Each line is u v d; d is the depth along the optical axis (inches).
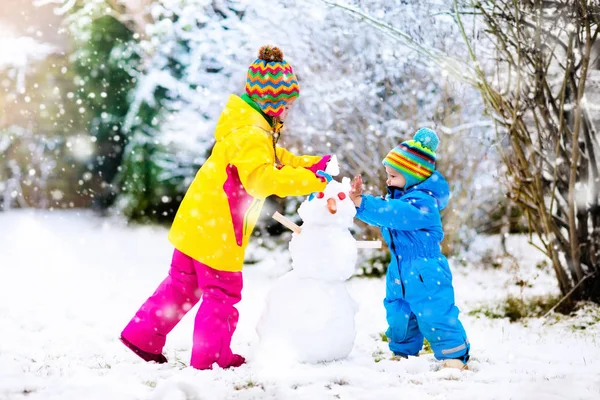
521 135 260.8
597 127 289.7
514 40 265.0
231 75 392.2
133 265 393.7
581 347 213.3
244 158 165.5
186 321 247.1
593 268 270.5
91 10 463.5
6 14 533.6
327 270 173.3
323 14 329.4
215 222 169.6
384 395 143.3
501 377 163.5
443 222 361.7
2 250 433.4
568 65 245.8
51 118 543.5
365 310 276.5
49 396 146.2
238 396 142.8
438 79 335.0
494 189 372.8
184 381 144.2
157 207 536.7
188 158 444.1
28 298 292.0
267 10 347.6
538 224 277.0
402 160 182.1
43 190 587.8
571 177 256.1
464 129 343.9
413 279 175.3
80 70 546.0
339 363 173.6
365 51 341.4
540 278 332.8
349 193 174.9
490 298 293.9
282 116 177.8
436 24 300.2
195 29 375.9
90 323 246.7
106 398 142.6
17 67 490.0
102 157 558.9
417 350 187.3
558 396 145.6
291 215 410.6
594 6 245.9
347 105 357.7
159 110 490.6
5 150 577.3
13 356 187.9
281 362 170.6
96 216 570.9
